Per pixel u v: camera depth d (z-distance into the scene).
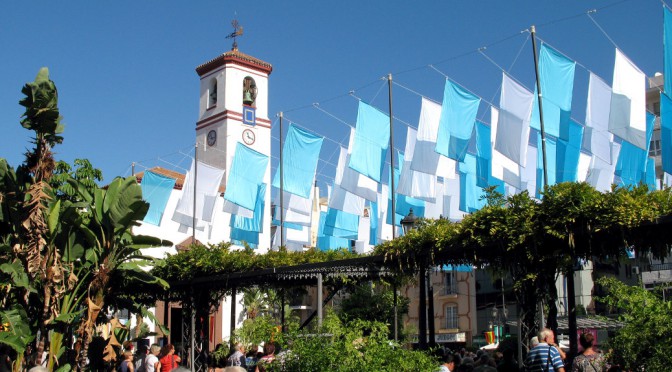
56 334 20.08
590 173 31.89
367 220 40.31
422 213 32.75
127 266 21.45
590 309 43.25
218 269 23.66
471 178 30.84
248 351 19.81
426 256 17.70
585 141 24.84
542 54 22.25
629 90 21.64
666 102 21.33
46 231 19.66
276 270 21.78
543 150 21.53
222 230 53.34
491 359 15.34
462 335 61.03
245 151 34.94
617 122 21.75
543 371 11.83
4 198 19.50
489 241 15.73
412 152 29.47
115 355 20.75
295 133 31.22
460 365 15.91
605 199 13.99
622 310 14.58
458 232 16.36
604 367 12.17
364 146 27.09
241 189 34.69
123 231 20.91
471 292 61.09
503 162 26.78
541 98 21.91
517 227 15.16
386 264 18.92
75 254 20.73
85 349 20.11
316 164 31.11
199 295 25.69
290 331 13.45
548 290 15.84
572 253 14.84
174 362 21.00
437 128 26.88
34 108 19.78
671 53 20.34
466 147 24.61
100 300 20.67
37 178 19.97
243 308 48.22
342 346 12.46
